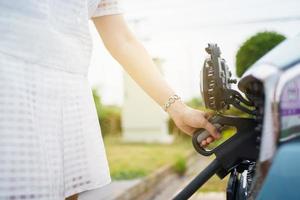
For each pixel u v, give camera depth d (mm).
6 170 883
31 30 953
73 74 1083
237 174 1109
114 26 1322
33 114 944
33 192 919
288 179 689
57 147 1002
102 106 11062
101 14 1295
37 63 967
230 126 1086
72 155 1073
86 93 1137
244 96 972
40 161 942
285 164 694
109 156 8273
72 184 1082
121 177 5695
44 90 977
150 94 1292
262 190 711
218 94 936
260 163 728
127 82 11734
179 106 1233
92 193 4586
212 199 4090
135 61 1310
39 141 948
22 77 932
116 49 1327
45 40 977
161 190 5891
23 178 904
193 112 1186
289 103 701
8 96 897
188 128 1210
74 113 1077
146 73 1295
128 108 11680
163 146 10258
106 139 11922
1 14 924
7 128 890
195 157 9195
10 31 926
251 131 972
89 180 1121
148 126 11531
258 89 785
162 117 11461
